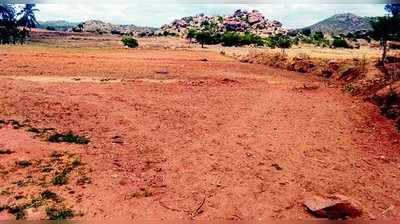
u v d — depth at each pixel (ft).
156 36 597.11
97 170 32.14
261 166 34.88
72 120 47.57
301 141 43.47
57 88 67.87
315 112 59.26
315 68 119.65
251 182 31.09
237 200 27.81
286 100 68.54
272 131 47.11
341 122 53.57
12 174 30.32
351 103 67.87
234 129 47.29
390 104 60.85
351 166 36.45
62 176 30.35
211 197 28.14
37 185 28.68
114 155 36.06
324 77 108.37
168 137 42.88
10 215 24.23
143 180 30.71
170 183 30.35
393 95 61.77
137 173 32.09
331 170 35.01
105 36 525.75
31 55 130.11
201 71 114.32
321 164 36.47
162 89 74.49
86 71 99.35
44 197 26.84
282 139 43.88
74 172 31.42
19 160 32.96
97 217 24.61
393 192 31.01
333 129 49.67
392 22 97.50
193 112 55.77
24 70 94.07
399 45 154.40
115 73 98.63
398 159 39.34
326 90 83.15
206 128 47.32
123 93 67.67
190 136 43.62
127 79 87.51
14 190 27.63
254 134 45.42
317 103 66.80
